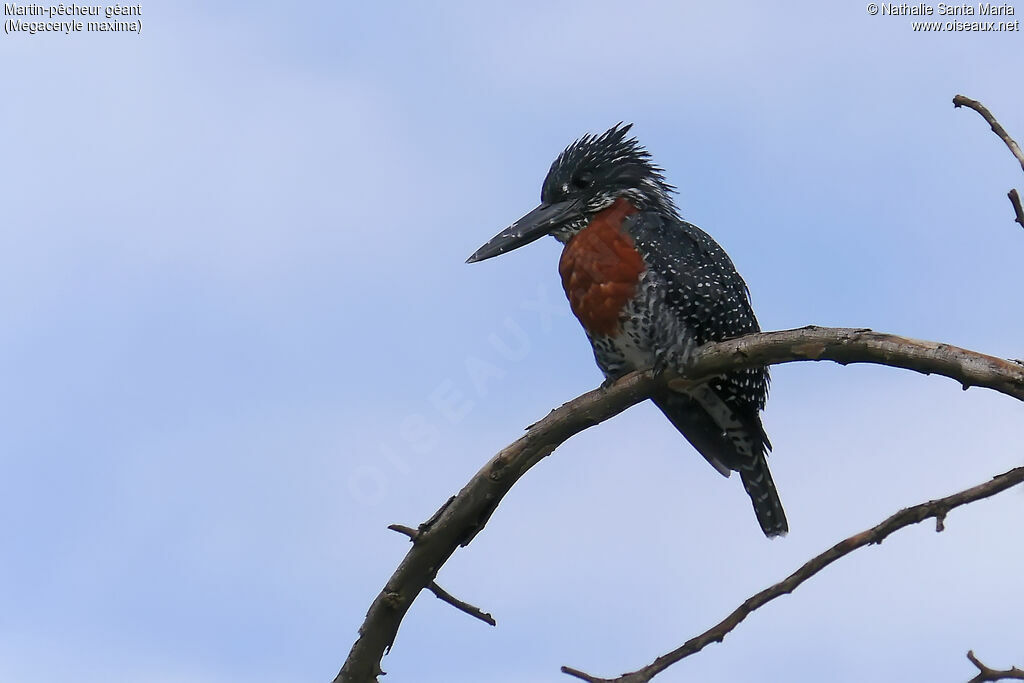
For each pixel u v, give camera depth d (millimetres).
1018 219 5027
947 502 4484
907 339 5391
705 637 4543
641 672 4527
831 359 5656
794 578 4547
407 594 6402
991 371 5031
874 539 4504
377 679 6570
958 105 5273
